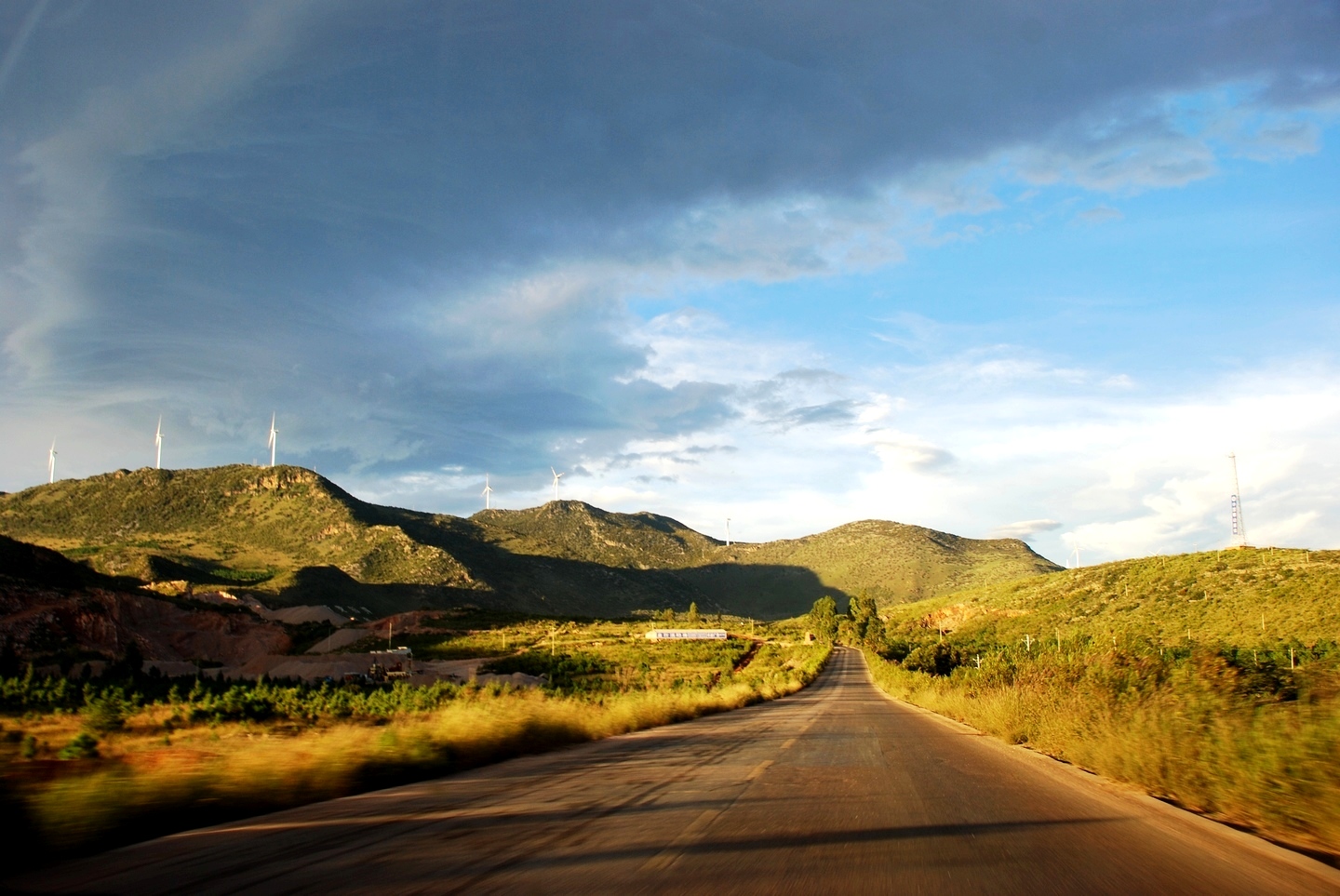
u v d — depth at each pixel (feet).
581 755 53.06
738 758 50.37
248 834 25.71
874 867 21.83
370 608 545.44
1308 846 26.18
